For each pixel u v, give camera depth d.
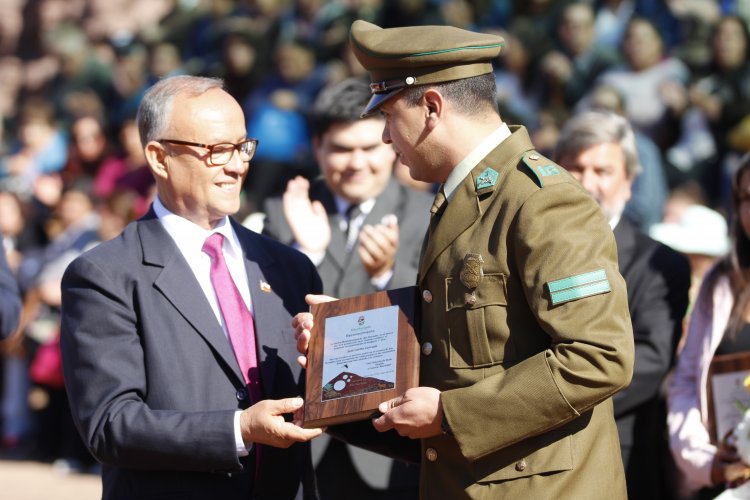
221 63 14.98
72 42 22.39
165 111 4.63
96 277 4.53
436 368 4.32
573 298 4.03
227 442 4.30
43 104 16.89
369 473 5.82
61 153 16.69
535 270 4.10
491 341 4.21
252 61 14.51
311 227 6.16
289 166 12.85
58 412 11.33
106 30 23.97
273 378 4.69
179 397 4.47
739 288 5.65
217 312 4.71
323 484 5.88
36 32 25.48
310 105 13.29
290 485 4.77
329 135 6.40
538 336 4.20
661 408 6.21
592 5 13.73
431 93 4.35
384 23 14.59
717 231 8.34
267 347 4.73
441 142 4.39
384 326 4.42
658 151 11.30
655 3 13.28
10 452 11.91
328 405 4.36
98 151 14.46
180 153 4.62
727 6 12.90
